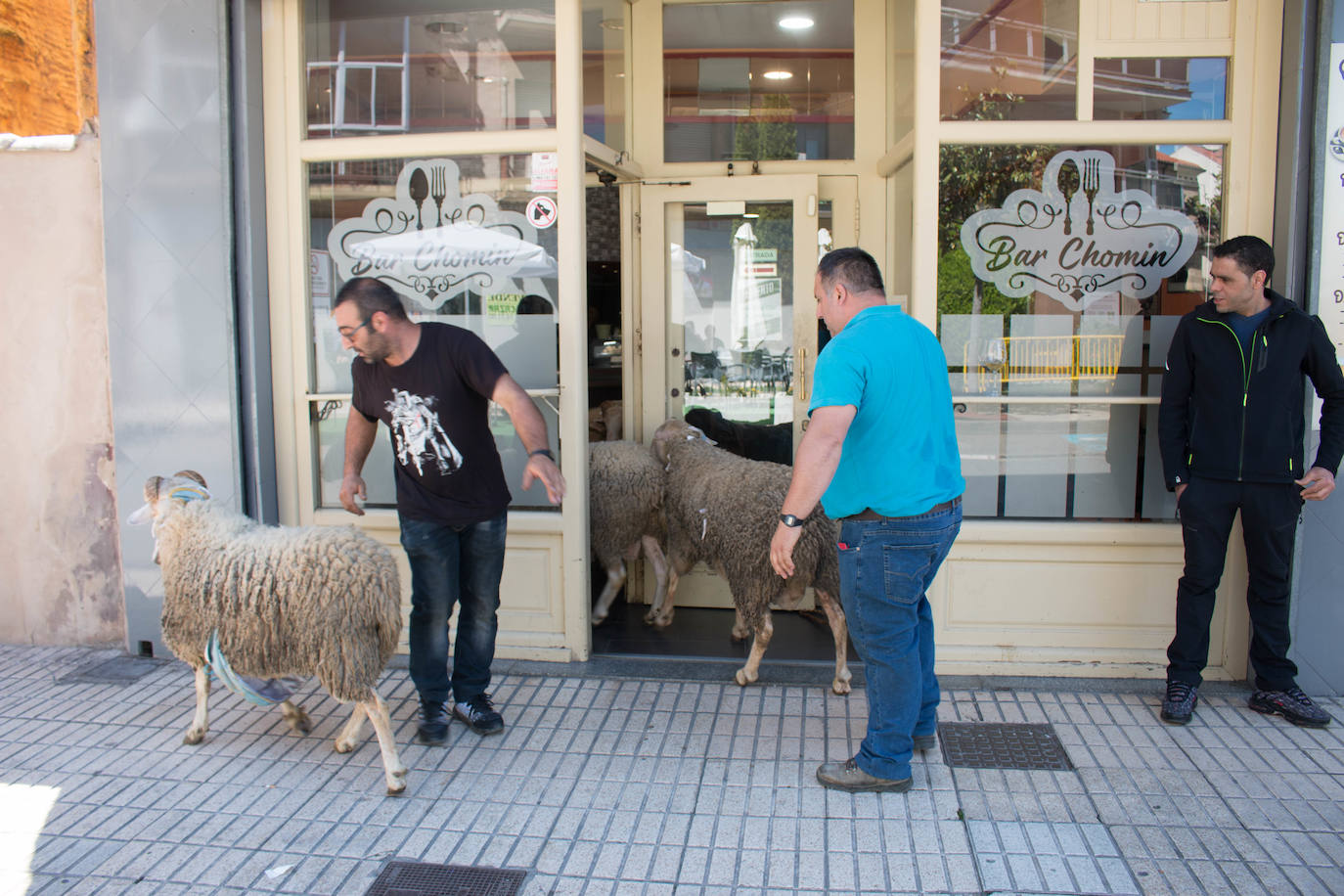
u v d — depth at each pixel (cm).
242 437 405
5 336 417
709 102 470
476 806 290
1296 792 293
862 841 268
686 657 411
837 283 293
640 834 273
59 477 422
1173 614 381
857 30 457
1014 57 373
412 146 399
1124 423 384
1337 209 350
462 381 310
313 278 415
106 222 399
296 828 279
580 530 397
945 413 292
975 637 387
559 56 383
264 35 401
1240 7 363
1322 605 358
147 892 249
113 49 391
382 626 295
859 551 284
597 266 488
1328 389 332
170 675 398
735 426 483
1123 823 276
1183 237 376
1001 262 379
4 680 393
